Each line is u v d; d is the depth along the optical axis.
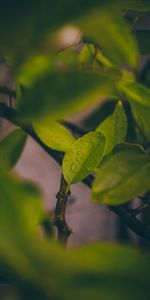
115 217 1.32
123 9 0.36
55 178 1.27
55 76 0.15
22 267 0.13
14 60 0.17
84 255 0.14
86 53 0.66
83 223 1.29
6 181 0.15
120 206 0.68
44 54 0.17
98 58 0.66
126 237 1.33
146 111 0.50
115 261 0.14
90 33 0.18
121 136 0.50
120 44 0.19
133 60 0.20
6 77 0.88
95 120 0.83
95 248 0.15
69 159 0.42
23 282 0.13
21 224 0.14
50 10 0.15
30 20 0.16
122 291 0.13
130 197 0.33
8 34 0.16
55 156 0.69
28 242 0.14
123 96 0.30
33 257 0.13
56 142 0.45
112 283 0.13
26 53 0.17
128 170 0.34
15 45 0.16
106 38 0.19
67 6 0.15
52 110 0.14
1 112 0.53
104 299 0.13
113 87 0.15
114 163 0.34
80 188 1.28
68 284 0.13
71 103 0.14
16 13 0.16
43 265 0.13
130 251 0.15
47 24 0.16
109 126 0.50
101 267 0.14
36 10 0.16
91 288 0.13
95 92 0.15
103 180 0.33
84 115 0.83
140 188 0.33
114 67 0.44
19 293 0.14
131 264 0.14
